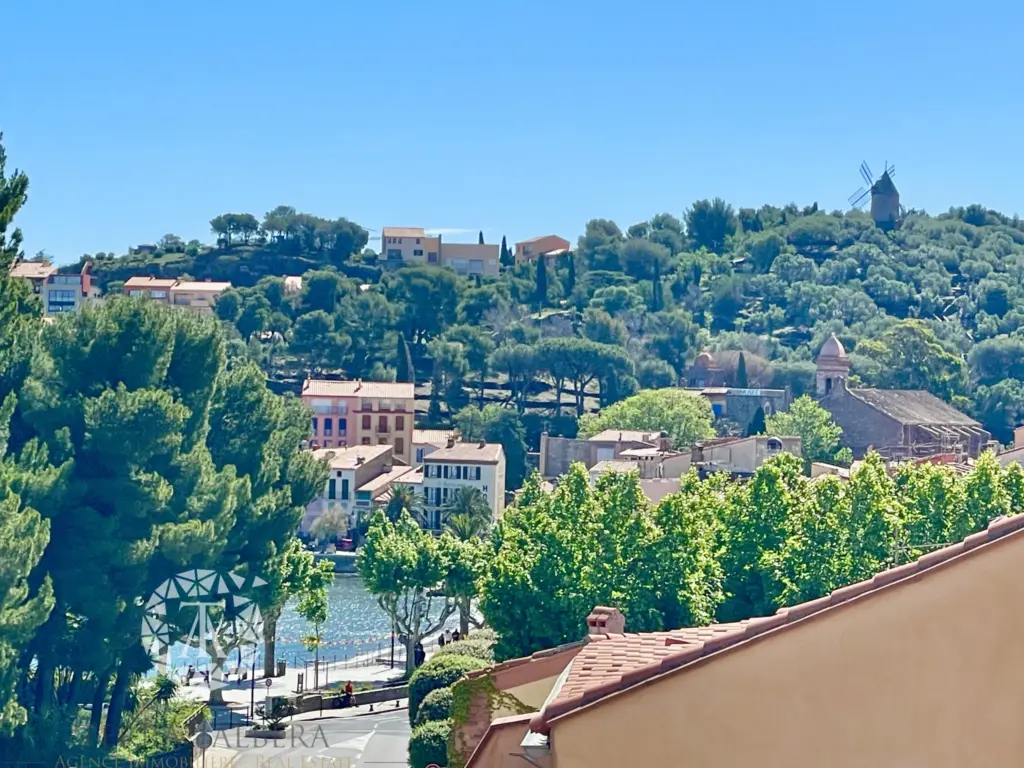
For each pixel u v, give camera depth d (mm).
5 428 70500
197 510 79812
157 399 74938
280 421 94562
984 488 87188
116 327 77875
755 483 85812
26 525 65562
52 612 73562
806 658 19562
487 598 78438
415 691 74062
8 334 75250
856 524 81812
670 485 143625
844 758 19328
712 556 82312
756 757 19641
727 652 19875
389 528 125562
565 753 20391
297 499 98938
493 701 34000
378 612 170000
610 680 21312
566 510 85812
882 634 19281
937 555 19641
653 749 20078
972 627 18969
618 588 77750
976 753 18859
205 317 86562
